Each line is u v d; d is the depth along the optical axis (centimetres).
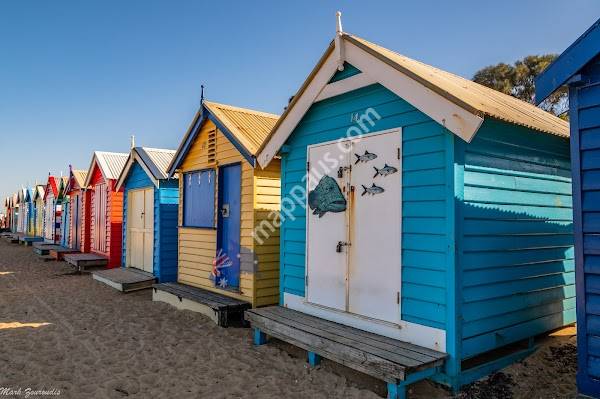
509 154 482
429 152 447
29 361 546
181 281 955
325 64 551
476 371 444
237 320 732
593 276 375
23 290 1046
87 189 1650
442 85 432
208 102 854
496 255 462
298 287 615
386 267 486
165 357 561
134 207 1225
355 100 537
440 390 430
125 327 701
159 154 1157
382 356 410
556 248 547
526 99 2098
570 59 381
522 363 489
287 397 438
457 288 418
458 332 418
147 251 1134
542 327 523
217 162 841
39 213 2702
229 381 480
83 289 1059
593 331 373
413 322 455
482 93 559
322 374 489
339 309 543
